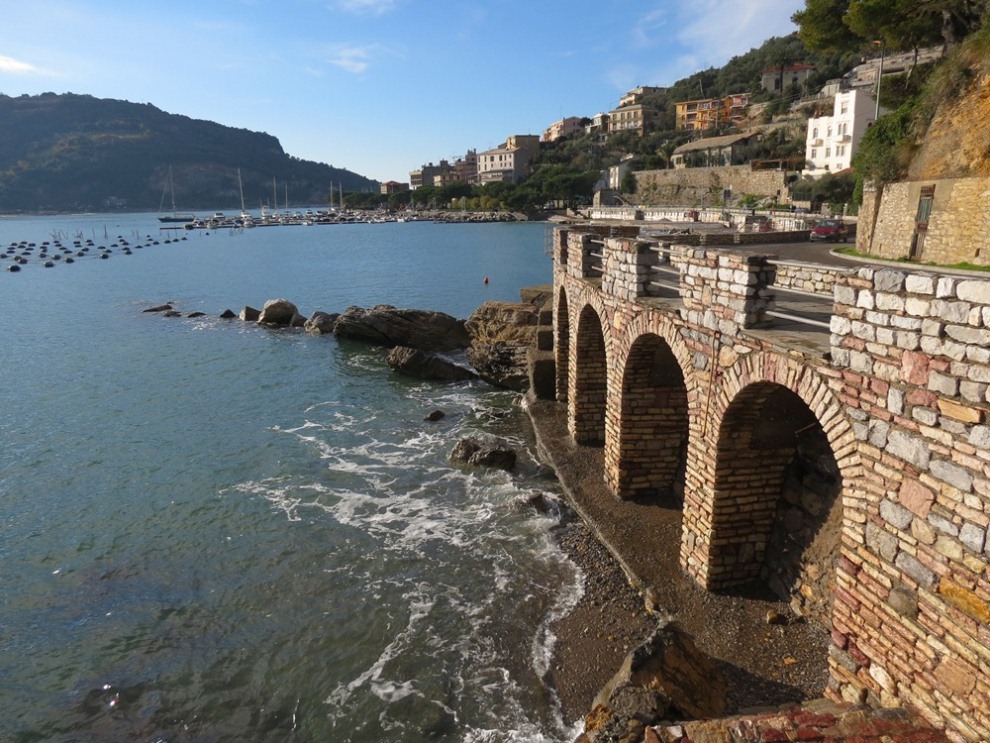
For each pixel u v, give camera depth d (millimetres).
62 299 61938
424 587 14844
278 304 48406
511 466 20703
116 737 11461
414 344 40312
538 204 164000
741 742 7363
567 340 25188
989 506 6453
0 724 11781
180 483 21312
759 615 11805
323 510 18953
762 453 11859
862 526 8203
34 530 18547
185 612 14711
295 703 11945
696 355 12180
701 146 118562
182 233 162500
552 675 11773
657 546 14469
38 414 28625
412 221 187375
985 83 28250
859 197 45656
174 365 37062
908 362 7305
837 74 125812
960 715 6902
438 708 11406
